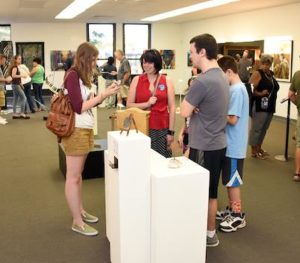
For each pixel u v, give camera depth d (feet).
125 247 7.81
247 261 9.18
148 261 8.05
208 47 8.46
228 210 11.26
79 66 9.66
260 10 33.53
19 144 21.53
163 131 11.09
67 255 9.46
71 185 10.29
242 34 36.45
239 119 9.83
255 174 15.96
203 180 7.84
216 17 40.78
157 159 8.61
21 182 14.93
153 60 10.71
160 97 10.91
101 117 31.14
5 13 36.91
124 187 7.57
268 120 18.07
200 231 8.04
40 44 47.03
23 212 12.05
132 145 7.47
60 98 9.68
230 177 10.25
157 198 7.55
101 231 10.68
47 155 19.06
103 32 48.55
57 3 30.35
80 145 9.87
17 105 32.35
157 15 39.73
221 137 8.98
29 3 30.09
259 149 18.51
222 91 8.64
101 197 13.24
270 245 9.95
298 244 10.02
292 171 16.40
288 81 30.32
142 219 7.82
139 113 10.14
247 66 31.99
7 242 10.13
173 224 7.78
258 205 12.63
